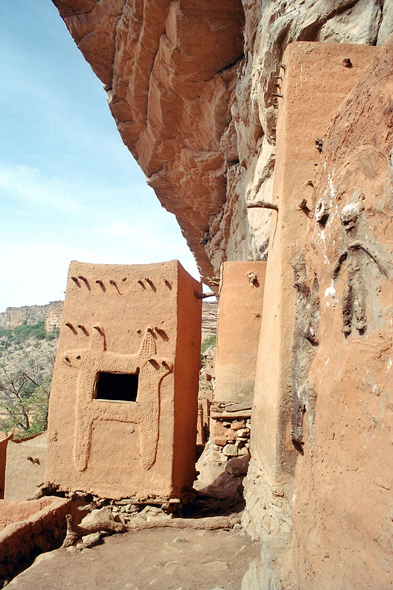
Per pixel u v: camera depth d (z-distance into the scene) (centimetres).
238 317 885
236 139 1283
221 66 1202
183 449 711
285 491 461
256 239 1097
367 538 268
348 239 353
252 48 953
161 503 640
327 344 394
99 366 682
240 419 902
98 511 621
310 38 685
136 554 523
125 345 686
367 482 281
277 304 517
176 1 1066
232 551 502
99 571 481
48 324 8406
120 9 1265
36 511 606
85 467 662
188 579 446
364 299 327
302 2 696
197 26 1105
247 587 396
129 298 700
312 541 337
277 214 555
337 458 330
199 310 852
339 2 636
